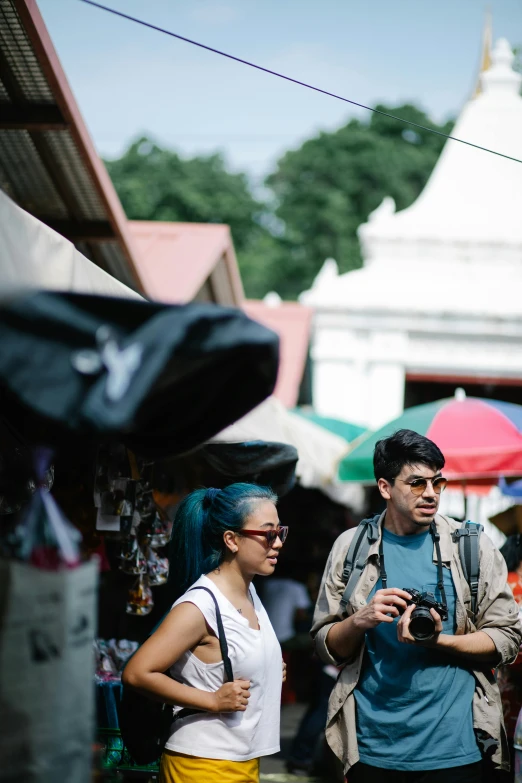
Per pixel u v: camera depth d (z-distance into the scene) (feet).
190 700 11.03
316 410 51.31
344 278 52.19
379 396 51.11
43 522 8.25
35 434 8.98
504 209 53.57
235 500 11.87
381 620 11.94
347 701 12.63
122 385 6.68
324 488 34.19
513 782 13.09
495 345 51.29
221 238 43.37
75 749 7.61
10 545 8.07
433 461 12.73
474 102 56.65
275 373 8.32
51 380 6.89
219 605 11.45
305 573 37.91
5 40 19.80
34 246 9.72
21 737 7.29
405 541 13.01
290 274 121.29
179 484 23.17
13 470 11.16
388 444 12.98
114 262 29.30
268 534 11.78
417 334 51.37
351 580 13.00
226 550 11.96
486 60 57.93
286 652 34.35
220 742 11.20
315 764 24.82
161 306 7.29
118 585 20.11
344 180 127.03
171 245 42.88
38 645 7.41
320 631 13.05
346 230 122.42
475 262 52.44
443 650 12.09
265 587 31.99
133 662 11.11
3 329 7.03
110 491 15.25
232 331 7.36
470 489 34.63
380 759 12.22
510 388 61.05
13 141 23.36
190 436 9.66
